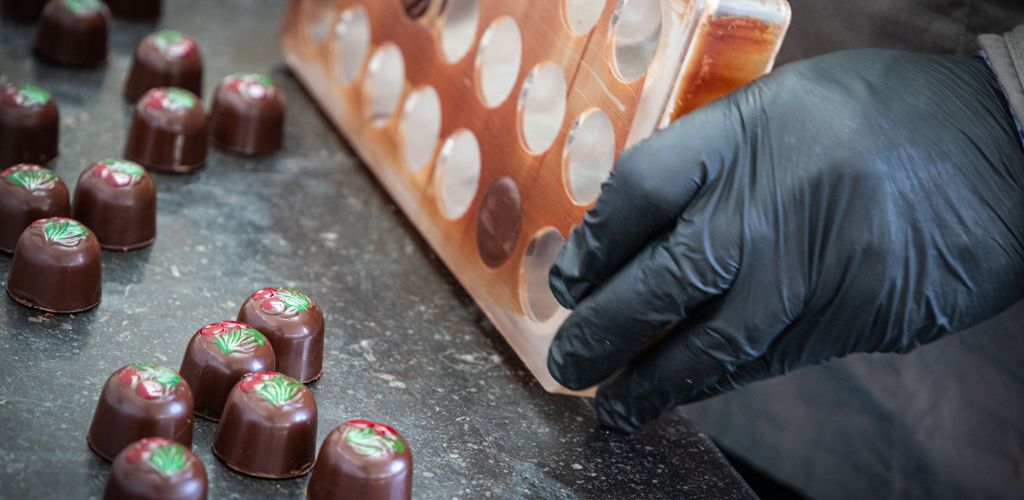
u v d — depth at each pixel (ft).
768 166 1.52
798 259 1.51
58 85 2.03
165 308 1.63
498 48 1.78
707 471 1.61
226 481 1.41
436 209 1.84
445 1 1.87
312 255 1.81
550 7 1.67
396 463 1.40
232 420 1.43
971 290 1.55
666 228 1.55
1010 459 1.96
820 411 2.06
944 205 1.54
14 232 1.63
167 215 1.80
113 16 2.29
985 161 1.57
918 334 1.58
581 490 1.52
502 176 1.72
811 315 1.55
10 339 1.51
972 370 1.98
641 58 1.57
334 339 1.66
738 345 1.52
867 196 1.51
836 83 1.57
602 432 1.63
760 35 1.53
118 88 2.07
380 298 1.76
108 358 1.53
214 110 2.00
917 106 1.58
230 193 1.89
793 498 2.09
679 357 1.56
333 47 2.12
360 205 1.96
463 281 1.79
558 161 1.63
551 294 1.65
